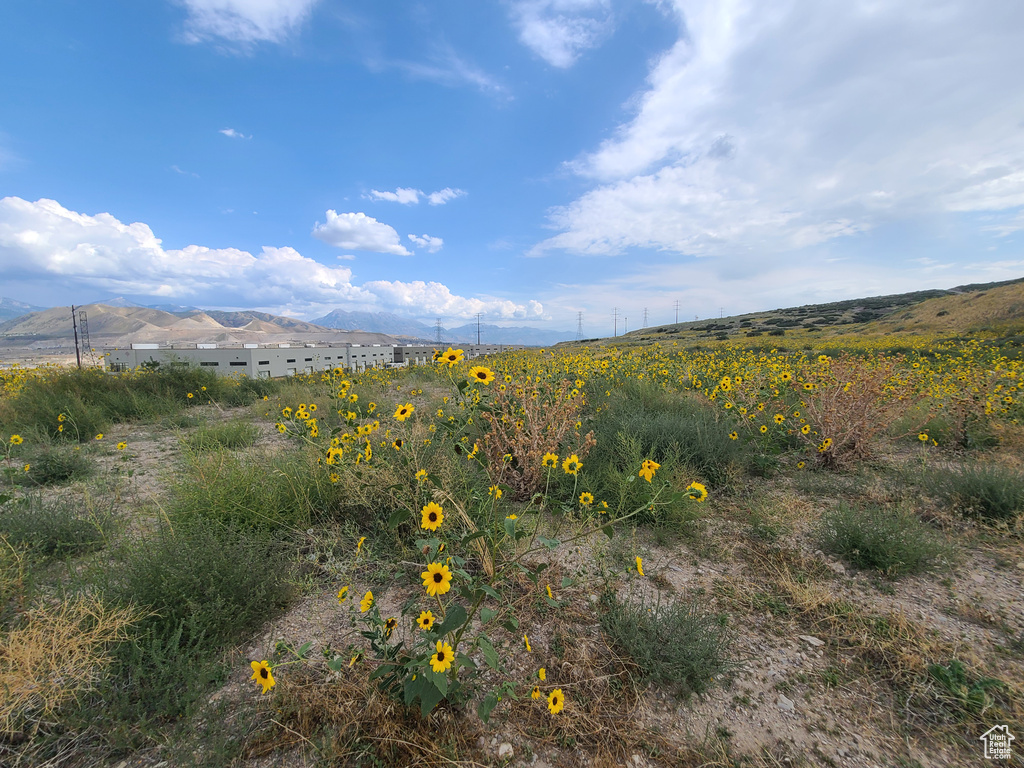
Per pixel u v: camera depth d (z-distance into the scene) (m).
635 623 2.03
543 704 1.71
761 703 1.75
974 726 1.62
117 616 1.77
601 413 5.37
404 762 1.44
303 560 2.60
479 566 2.50
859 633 2.10
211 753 1.42
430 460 3.14
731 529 3.17
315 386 9.02
